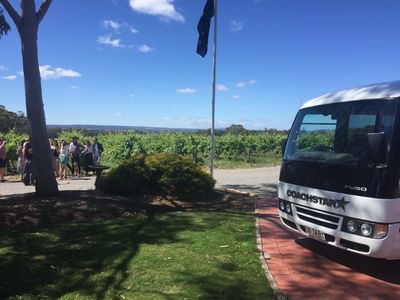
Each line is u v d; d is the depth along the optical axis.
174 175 9.98
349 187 4.99
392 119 4.85
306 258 5.88
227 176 17.70
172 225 7.52
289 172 6.05
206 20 12.23
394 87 5.18
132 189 9.84
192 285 4.74
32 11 8.70
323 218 5.38
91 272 5.14
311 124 6.04
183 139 28.12
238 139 30.34
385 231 4.67
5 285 4.75
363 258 5.88
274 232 7.23
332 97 5.97
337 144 5.45
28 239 6.51
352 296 4.62
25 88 8.83
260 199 10.61
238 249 6.15
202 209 9.19
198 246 6.24
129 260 5.55
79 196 9.20
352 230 4.94
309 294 4.66
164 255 5.78
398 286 4.92
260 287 4.73
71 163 18.08
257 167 23.08
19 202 8.43
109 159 27.02
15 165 21.02
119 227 7.28
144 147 26.20
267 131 43.84
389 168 4.68
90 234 6.83
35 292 4.57
